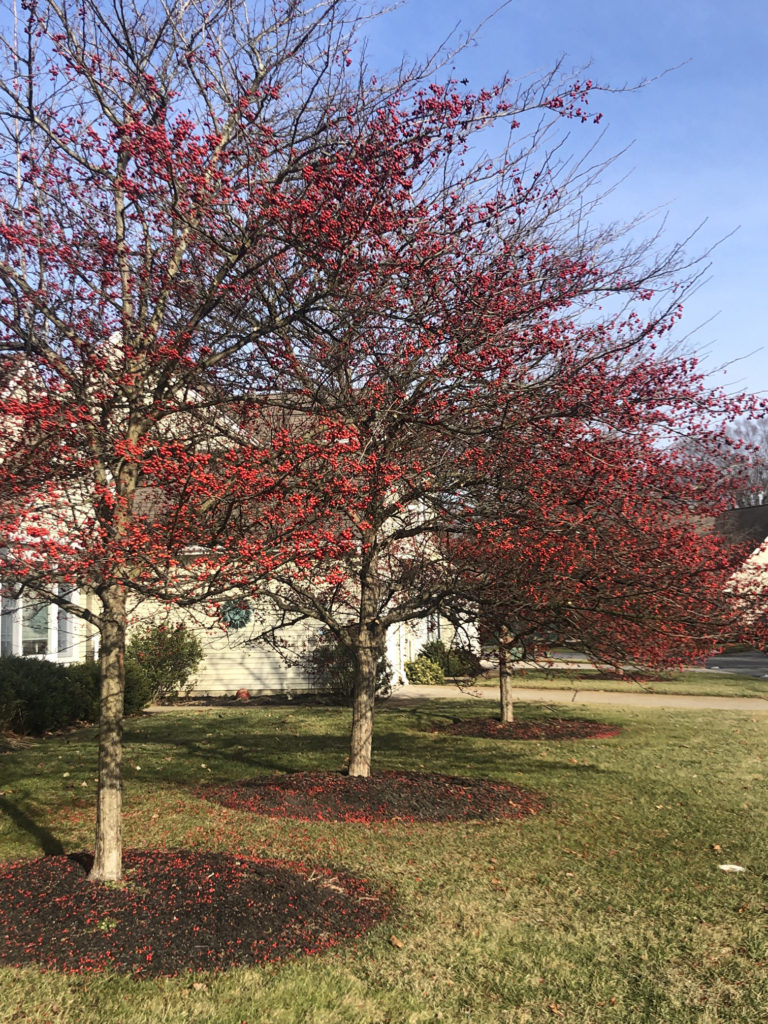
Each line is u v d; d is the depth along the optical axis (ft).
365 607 26.35
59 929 13.92
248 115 15.78
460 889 17.48
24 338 14.74
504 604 21.94
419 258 16.51
